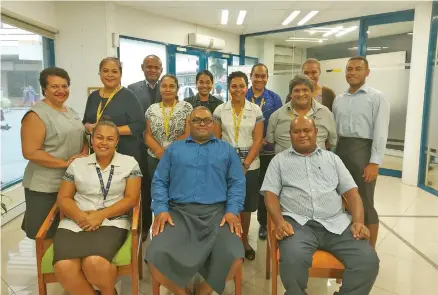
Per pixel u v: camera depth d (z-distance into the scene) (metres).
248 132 2.59
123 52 5.34
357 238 1.94
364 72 2.46
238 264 1.92
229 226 2.05
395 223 3.62
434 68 4.76
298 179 2.14
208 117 2.20
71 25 4.81
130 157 2.21
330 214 2.08
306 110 2.49
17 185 3.84
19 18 3.87
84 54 4.88
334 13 5.51
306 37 7.00
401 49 5.44
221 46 6.80
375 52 5.78
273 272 2.01
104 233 1.94
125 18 5.21
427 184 5.00
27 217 2.22
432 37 4.77
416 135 5.04
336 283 2.48
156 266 1.85
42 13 4.36
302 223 2.05
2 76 4.00
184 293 1.92
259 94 3.06
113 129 2.07
